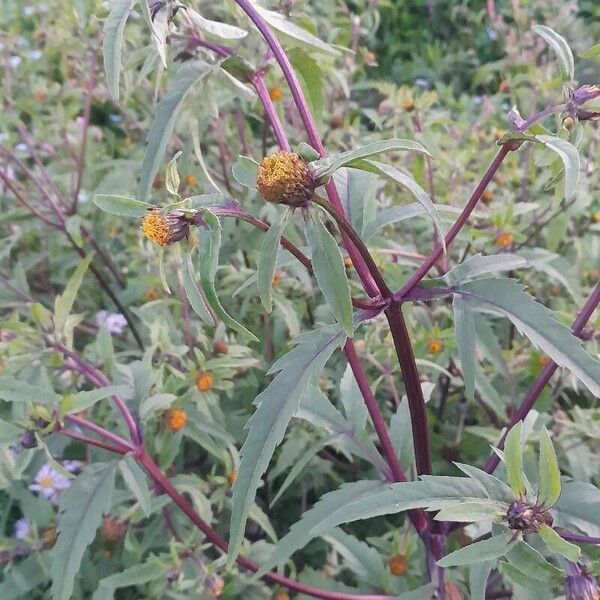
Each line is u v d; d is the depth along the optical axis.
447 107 0.48
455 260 0.29
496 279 0.15
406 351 0.16
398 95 0.31
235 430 0.27
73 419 0.18
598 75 0.44
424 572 0.21
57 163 0.37
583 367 0.13
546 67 0.37
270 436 0.13
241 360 0.23
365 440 0.19
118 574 0.20
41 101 0.38
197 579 0.20
